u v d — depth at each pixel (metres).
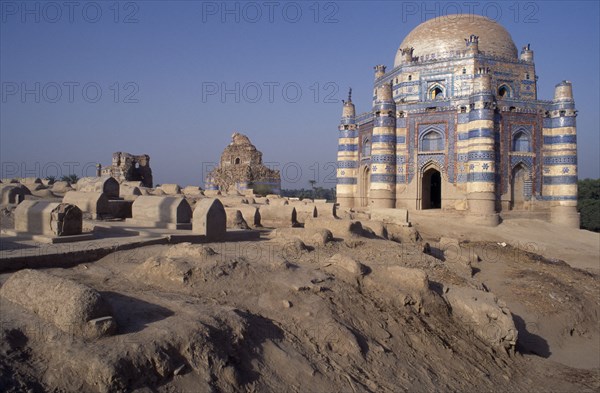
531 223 28.48
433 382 7.45
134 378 5.16
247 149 54.34
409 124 31.05
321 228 13.84
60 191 24.97
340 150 37.12
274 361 6.50
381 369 7.25
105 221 15.46
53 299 5.86
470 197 28.25
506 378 8.58
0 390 4.53
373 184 31.14
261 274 9.07
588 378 9.39
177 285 8.09
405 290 9.86
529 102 30.23
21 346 5.33
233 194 33.72
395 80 34.41
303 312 7.99
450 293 10.56
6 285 6.57
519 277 16.66
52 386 4.85
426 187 32.78
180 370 5.50
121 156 47.31
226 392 5.60
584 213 46.06
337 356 7.20
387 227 19.56
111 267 9.23
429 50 34.47
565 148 30.02
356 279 10.05
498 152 29.58
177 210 14.25
